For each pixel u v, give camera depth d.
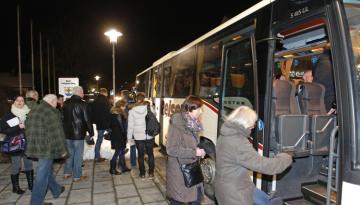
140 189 6.85
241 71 5.01
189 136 4.10
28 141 5.39
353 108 2.88
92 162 9.32
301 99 4.64
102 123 9.18
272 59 4.18
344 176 2.89
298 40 4.54
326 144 4.20
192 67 7.50
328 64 4.77
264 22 4.33
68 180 7.53
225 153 3.35
